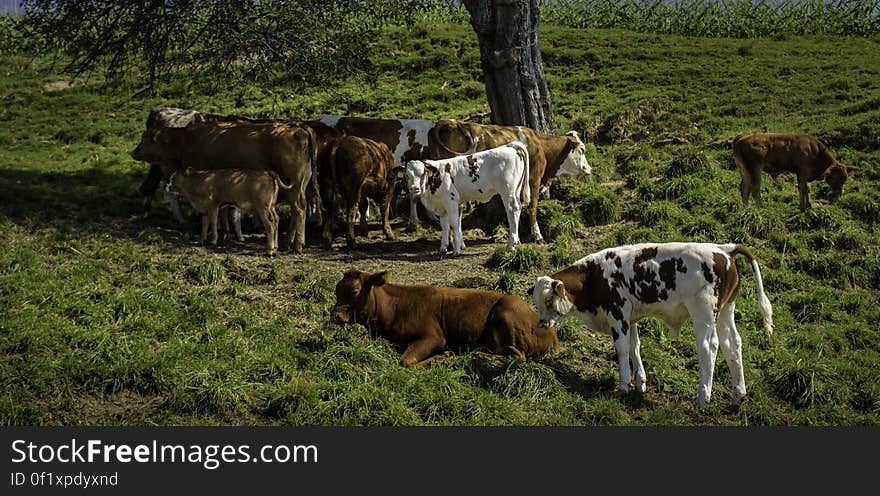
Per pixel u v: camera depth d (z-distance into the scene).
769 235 13.58
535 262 12.23
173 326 9.80
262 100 23.42
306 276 11.57
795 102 21.02
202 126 13.88
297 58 17.11
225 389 8.30
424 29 28.77
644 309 8.82
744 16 30.72
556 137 14.71
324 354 9.10
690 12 31.16
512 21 15.80
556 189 15.49
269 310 10.56
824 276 12.62
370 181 13.47
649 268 8.66
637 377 9.12
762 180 15.92
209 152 13.63
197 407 8.24
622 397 8.97
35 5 16.73
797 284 12.27
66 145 20.64
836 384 9.69
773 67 24.31
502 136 14.46
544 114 16.11
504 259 12.30
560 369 9.27
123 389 8.51
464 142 14.62
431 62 25.83
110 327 9.65
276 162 13.27
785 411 9.33
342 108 22.42
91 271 11.22
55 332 9.23
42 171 17.47
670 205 14.39
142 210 14.71
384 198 13.92
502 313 9.38
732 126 19.66
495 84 16.12
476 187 12.89
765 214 13.93
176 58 17.06
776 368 9.89
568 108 21.17
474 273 12.05
